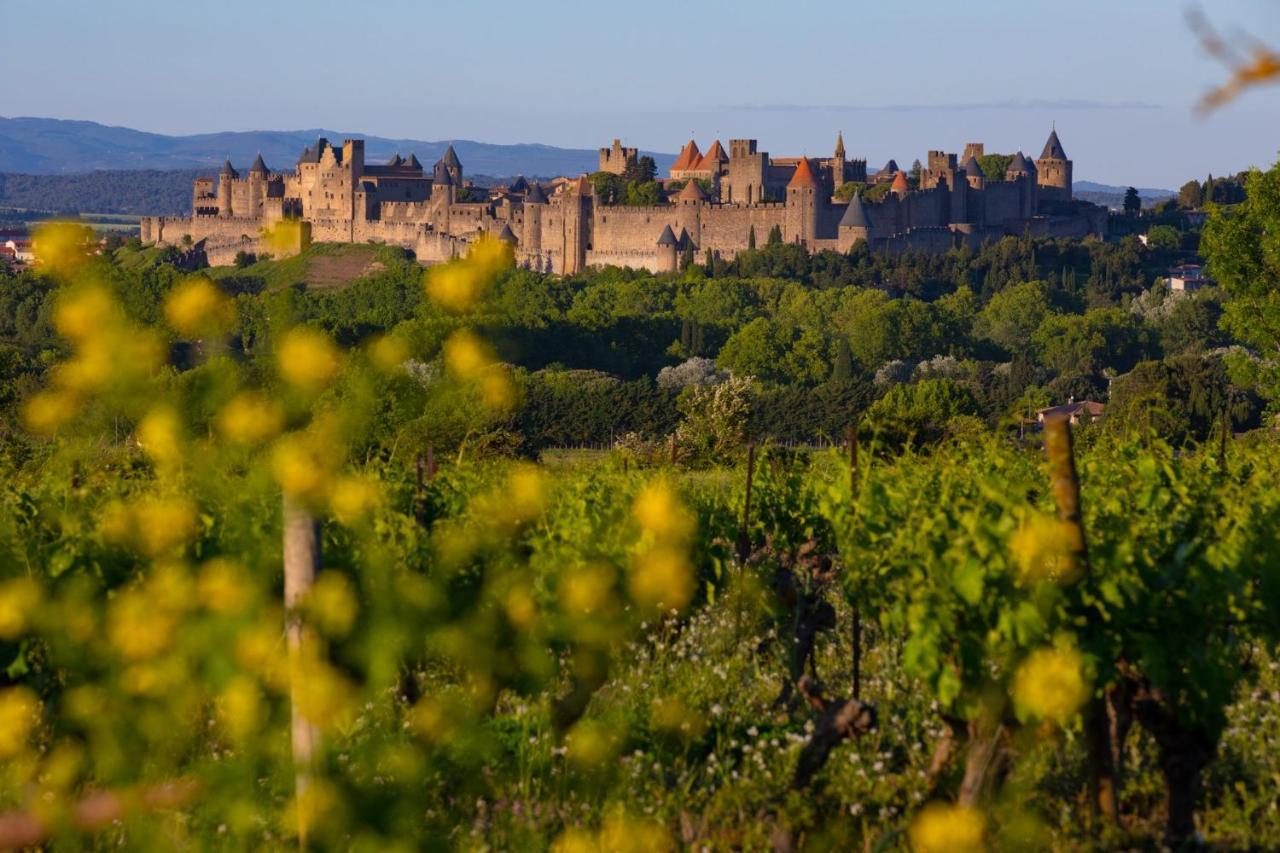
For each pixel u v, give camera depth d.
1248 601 21.14
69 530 20.48
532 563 20.98
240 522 18.33
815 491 33.56
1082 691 19.03
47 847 17.89
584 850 18.00
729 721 23.97
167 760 18.38
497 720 22.48
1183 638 19.98
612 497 28.52
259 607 17.55
